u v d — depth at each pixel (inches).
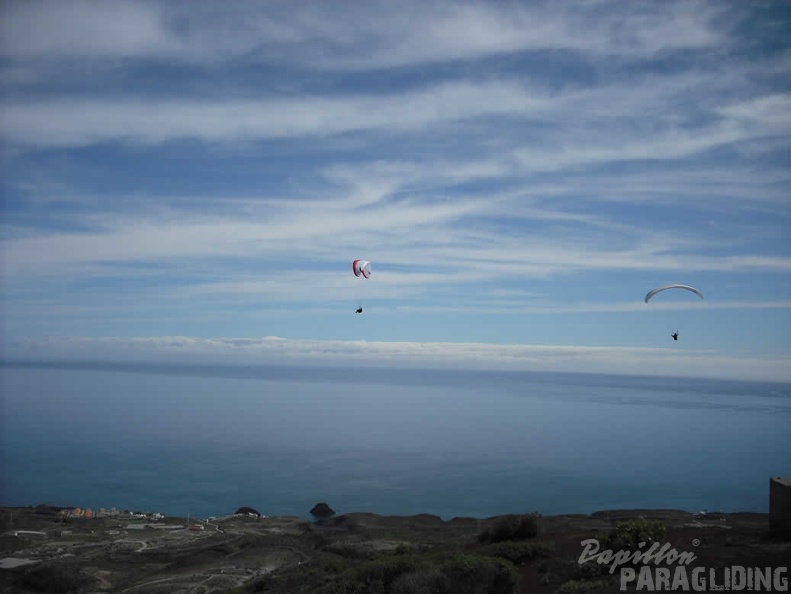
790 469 5821.9
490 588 773.3
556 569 877.8
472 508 4522.6
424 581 756.0
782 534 938.7
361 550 1866.4
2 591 1870.1
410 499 4859.7
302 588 1018.7
